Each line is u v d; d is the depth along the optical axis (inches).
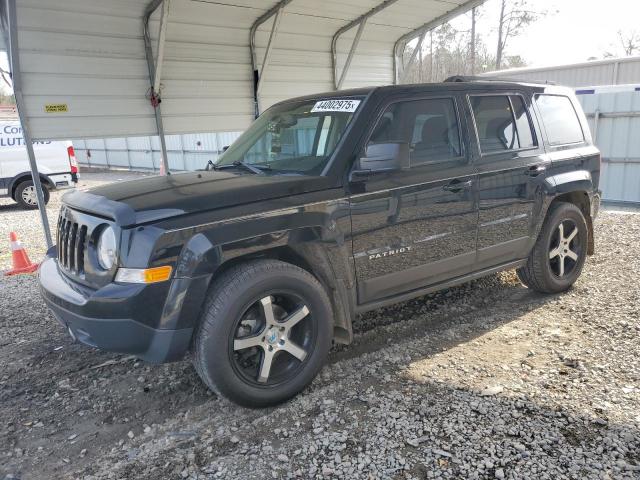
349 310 139.8
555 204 190.2
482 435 110.2
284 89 344.2
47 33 237.9
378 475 99.8
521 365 140.6
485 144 165.0
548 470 98.4
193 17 284.0
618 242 267.9
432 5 341.4
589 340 152.9
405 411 121.0
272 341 124.2
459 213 155.8
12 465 110.4
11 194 529.7
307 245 127.6
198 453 110.7
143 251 110.2
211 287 119.5
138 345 112.7
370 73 394.6
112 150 1011.3
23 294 232.4
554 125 191.6
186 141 825.5
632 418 113.3
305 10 315.6
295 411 124.6
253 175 143.9
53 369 154.9
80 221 125.3
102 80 259.9
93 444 117.0
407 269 147.6
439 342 159.0
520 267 187.9
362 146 138.8
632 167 411.8
